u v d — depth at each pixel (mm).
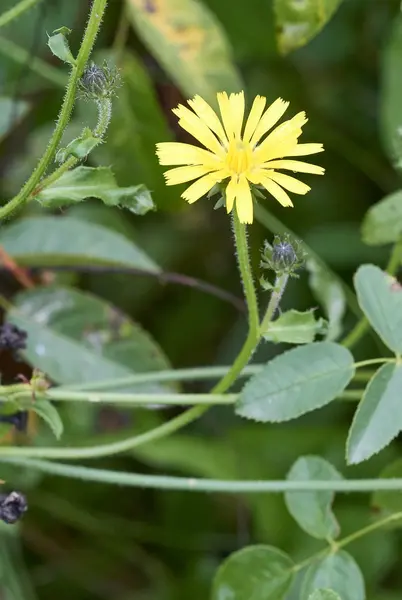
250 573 473
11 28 556
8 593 502
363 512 546
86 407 546
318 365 462
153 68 570
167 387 512
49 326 513
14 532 518
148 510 578
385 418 455
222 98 451
